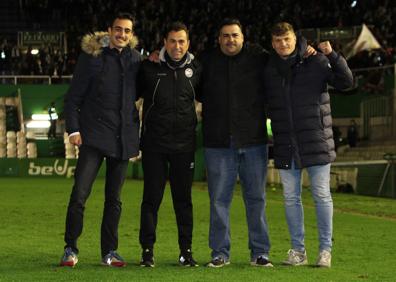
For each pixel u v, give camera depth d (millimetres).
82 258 6891
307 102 6355
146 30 30016
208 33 30203
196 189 19125
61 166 24781
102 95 6312
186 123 6348
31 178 23922
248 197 6523
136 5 31031
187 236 6441
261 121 6453
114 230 6426
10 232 9141
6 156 26438
